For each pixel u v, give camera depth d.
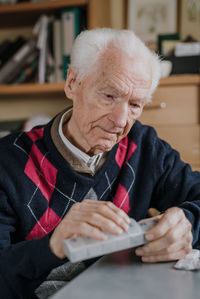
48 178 1.03
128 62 0.86
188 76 1.97
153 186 1.14
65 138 1.01
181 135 2.03
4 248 0.79
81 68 0.91
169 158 1.16
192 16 2.29
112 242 0.62
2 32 2.43
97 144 0.94
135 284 0.55
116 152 1.11
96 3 2.07
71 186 1.02
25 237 0.98
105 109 0.88
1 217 0.93
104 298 0.50
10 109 2.48
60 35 2.11
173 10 2.29
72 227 0.66
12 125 2.35
